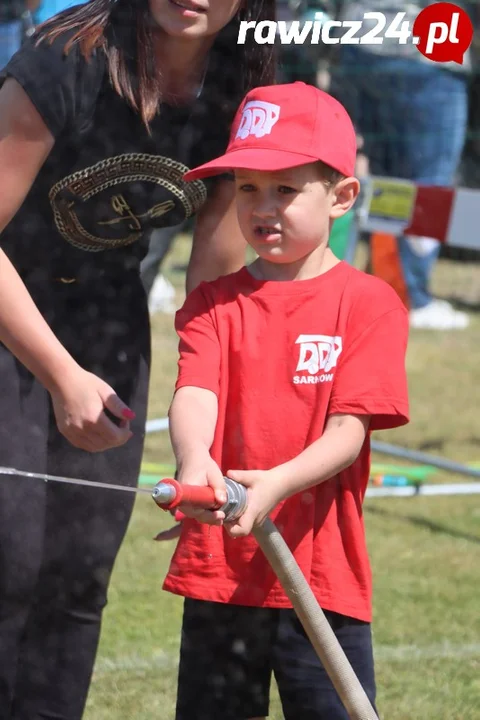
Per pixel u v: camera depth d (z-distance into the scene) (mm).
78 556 10258
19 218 9844
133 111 9297
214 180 10234
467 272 42125
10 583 9758
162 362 27891
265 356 9141
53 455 10219
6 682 9992
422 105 32375
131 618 14125
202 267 10828
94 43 9094
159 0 9102
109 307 10352
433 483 20641
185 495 7402
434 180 33156
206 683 9469
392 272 30406
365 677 9094
